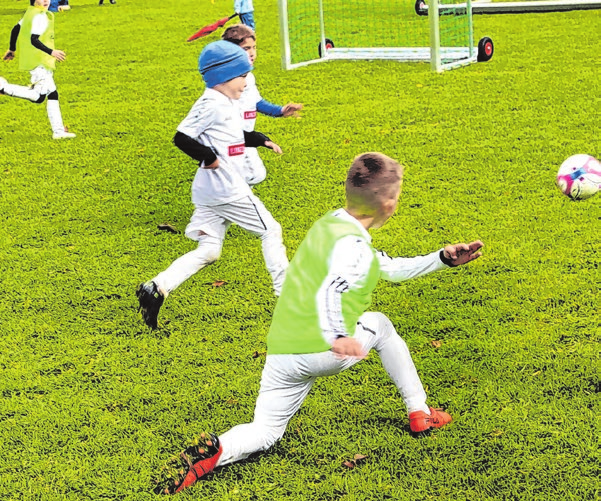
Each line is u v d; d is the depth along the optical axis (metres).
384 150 8.45
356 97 10.65
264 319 5.33
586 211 6.60
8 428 4.34
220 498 3.73
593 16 15.24
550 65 11.53
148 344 5.11
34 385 4.72
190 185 7.98
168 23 18.05
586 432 3.97
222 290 5.76
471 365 4.62
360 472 3.83
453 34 14.80
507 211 6.72
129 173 8.41
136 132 9.80
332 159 8.34
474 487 3.69
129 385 4.67
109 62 13.99
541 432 4.01
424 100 10.23
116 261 6.38
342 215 3.66
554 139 8.37
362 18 17.39
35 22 9.35
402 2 18.86
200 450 3.73
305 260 3.62
